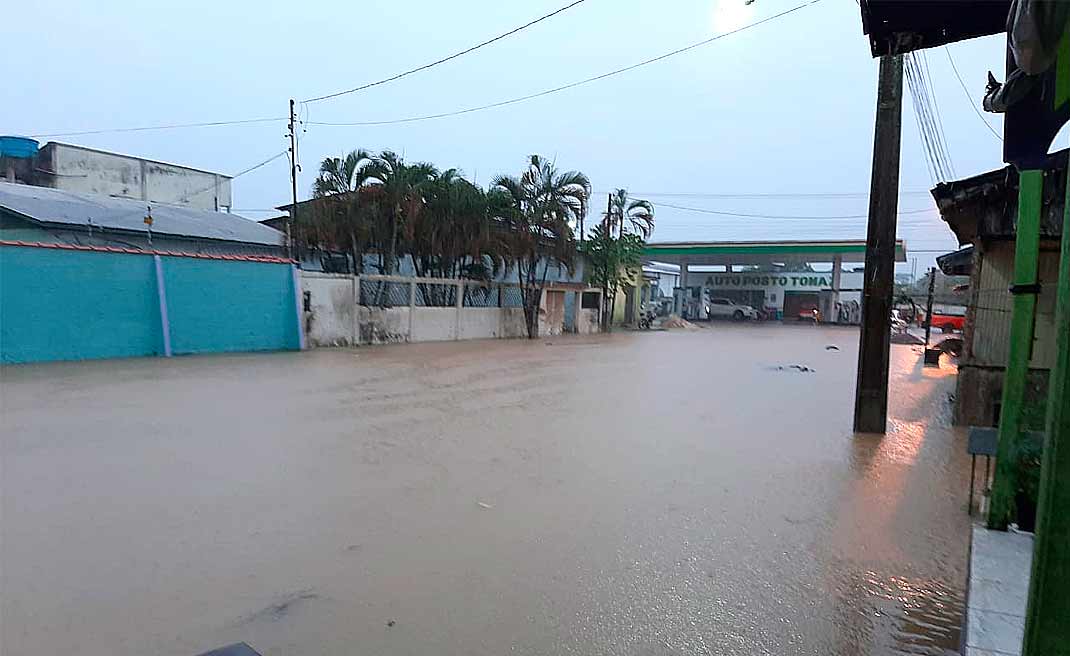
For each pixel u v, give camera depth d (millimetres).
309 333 15930
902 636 2939
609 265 28797
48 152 19531
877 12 4629
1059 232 6980
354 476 5121
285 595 3164
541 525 4168
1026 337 3443
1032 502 3424
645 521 4297
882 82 7152
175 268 13242
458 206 19703
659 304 41438
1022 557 3051
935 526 4309
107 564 3445
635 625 2979
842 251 35844
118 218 16125
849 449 6492
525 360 14398
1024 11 2107
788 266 48000
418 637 2826
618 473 5398
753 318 43625
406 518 4234
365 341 17500
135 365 11492
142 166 21625
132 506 4312
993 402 7738
